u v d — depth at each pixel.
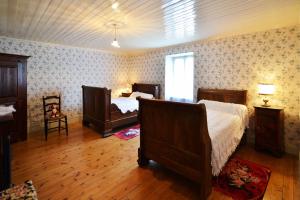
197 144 1.83
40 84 4.20
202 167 1.78
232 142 2.48
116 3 2.06
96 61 5.22
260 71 3.23
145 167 2.48
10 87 3.21
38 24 2.84
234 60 3.55
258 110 3.00
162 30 3.18
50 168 2.42
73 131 4.09
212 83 3.93
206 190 1.79
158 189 2.00
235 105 3.19
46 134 3.53
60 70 4.51
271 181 2.16
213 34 3.47
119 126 4.50
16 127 3.35
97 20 2.64
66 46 4.57
